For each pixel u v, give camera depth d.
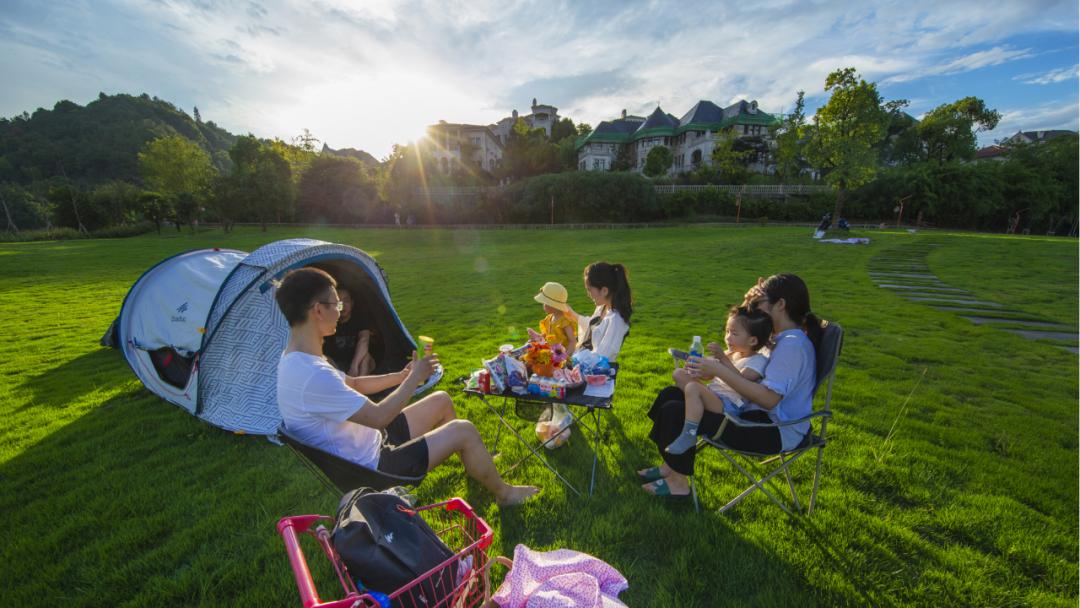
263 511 3.07
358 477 2.21
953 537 2.73
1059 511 2.92
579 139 70.31
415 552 1.76
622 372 5.59
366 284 5.37
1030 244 19.19
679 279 13.10
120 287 14.08
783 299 2.78
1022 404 4.70
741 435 2.78
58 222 48.66
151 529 2.91
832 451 3.65
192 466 3.69
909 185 40.78
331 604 1.45
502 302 10.64
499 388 3.12
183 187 62.22
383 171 52.66
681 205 43.09
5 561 2.69
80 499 3.27
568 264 17.11
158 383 5.02
